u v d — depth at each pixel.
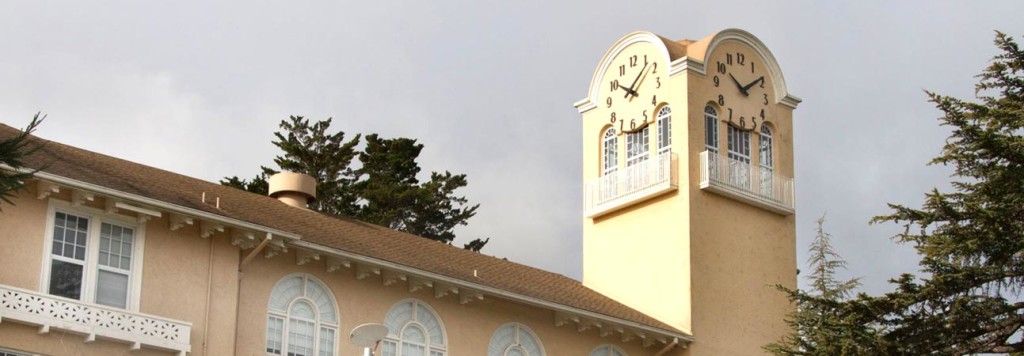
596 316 39.78
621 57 47.16
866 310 35.19
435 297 37.44
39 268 30.78
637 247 44.88
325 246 34.91
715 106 45.28
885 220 35.19
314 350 34.72
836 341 34.91
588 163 47.22
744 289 44.16
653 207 44.81
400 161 67.44
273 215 36.97
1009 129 35.06
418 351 36.72
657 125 45.28
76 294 31.19
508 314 39.00
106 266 31.80
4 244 30.47
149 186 34.19
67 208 31.55
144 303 32.00
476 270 40.12
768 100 46.81
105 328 30.83
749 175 45.22
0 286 29.70
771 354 43.75
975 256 34.72
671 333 41.53
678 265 43.34
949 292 34.69
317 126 66.69
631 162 45.94
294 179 41.75
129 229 32.38
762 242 45.19
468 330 37.88
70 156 34.38
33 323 29.94
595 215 46.38
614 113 46.84
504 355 38.53
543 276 44.22
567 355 39.84
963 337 35.09
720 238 44.09
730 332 43.31
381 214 65.19
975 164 35.06
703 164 44.06
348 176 67.12
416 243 41.25
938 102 35.28
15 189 26.67
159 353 31.75
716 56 45.78
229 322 33.22
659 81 45.59
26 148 32.56
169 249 32.75
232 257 33.75
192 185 37.25
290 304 34.62
